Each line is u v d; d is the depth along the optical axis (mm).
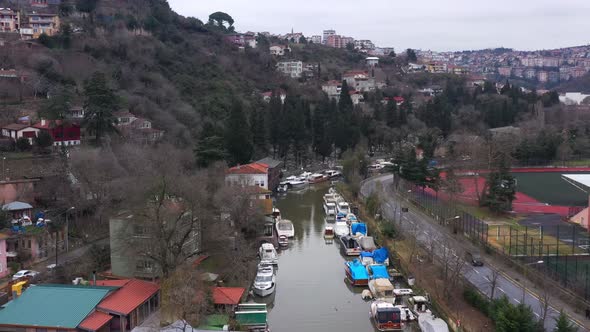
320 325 57625
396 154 132750
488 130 196625
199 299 52469
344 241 84312
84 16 195625
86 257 67750
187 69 190375
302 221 105000
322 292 67562
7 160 93000
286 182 137625
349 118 169750
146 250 60688
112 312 50156
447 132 198500
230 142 127312
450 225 86688
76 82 142875
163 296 53312
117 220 64625
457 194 110188
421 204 104688
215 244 71000
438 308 56812
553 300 55938
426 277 64875
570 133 177625
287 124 155500
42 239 69250
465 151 137375
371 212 99125
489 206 99625
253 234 87438
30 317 48750
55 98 115500
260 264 73062
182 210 63594
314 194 131625
